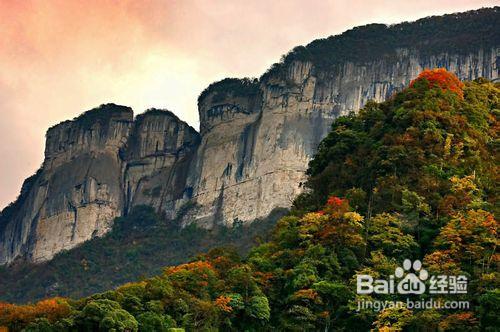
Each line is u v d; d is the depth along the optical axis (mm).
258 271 128375
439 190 133250
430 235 125938
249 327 119375
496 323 106375
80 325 117000
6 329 119500
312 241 129375
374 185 138875
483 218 121500
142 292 126188
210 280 131125
